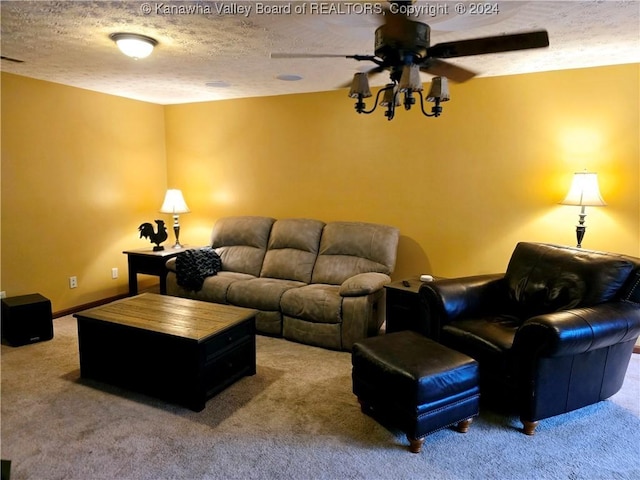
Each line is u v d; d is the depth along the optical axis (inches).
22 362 128.8
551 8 88.4
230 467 82.9
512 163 148.8
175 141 212.4
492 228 154.0
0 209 148.6
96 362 116.3
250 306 152.9
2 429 94.7
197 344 99.9
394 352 95.4
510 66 135.8
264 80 157.6
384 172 169.6
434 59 85.3
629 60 128.6
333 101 175.8
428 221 163.9
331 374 122.6
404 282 142.0
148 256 180.1
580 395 98.3
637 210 134.3
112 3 87.4
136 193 200.5
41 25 100.3
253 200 198.5
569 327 88.7
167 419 99.1
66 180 169.6
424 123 160.6
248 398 108.7
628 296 102.7
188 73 147.6
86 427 95.7
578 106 138.2
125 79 157.0
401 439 92.0
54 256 167.3
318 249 169.9
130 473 81.0
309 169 184.2
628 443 91.5
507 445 90.4
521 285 120.8
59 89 164.6
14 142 151.3
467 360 93.4
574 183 131.1
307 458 85.7
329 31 82.4
